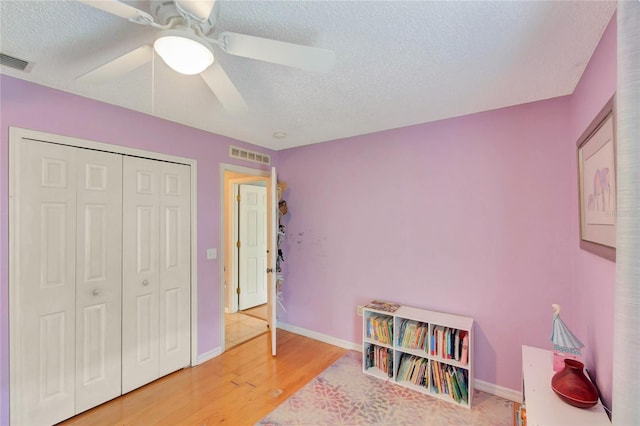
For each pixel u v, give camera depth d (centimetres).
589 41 142
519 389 221
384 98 212
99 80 137
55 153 196
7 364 177
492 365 231
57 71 174
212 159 294
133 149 234
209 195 291
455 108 230
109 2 93
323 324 332
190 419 202
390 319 264
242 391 235
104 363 217
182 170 268
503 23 130
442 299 254
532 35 138
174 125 262
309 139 322
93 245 212
